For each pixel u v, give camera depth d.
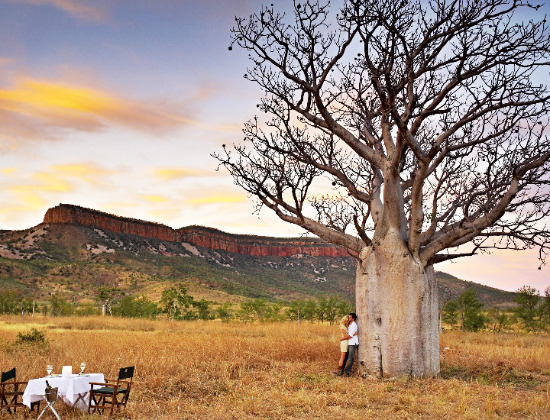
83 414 8.31
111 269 150.88
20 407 8.91
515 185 11.72
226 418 8.20
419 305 12.83
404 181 15.49
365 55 12.44
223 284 152.12
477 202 14.07
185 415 8.45
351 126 15.17
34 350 15.54
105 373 11.94
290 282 190.62
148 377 11.47
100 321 36.94
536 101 12.16
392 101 11.65
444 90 11.88
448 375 13.45
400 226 13.21
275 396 9.85
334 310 50.28
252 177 13.99
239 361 13.70
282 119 13.96
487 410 8.71
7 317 43.19
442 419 8.21
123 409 8.73
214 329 31.94
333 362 14.71
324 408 9.00
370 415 8.47
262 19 13.11
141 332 27.52
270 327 31.95
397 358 12.50
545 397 10.16
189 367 12.69
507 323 41.34
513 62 11.92
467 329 41.22
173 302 55.34
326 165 13.88
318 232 14.13
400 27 11.94
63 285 129.12
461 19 11.62
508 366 14.31
